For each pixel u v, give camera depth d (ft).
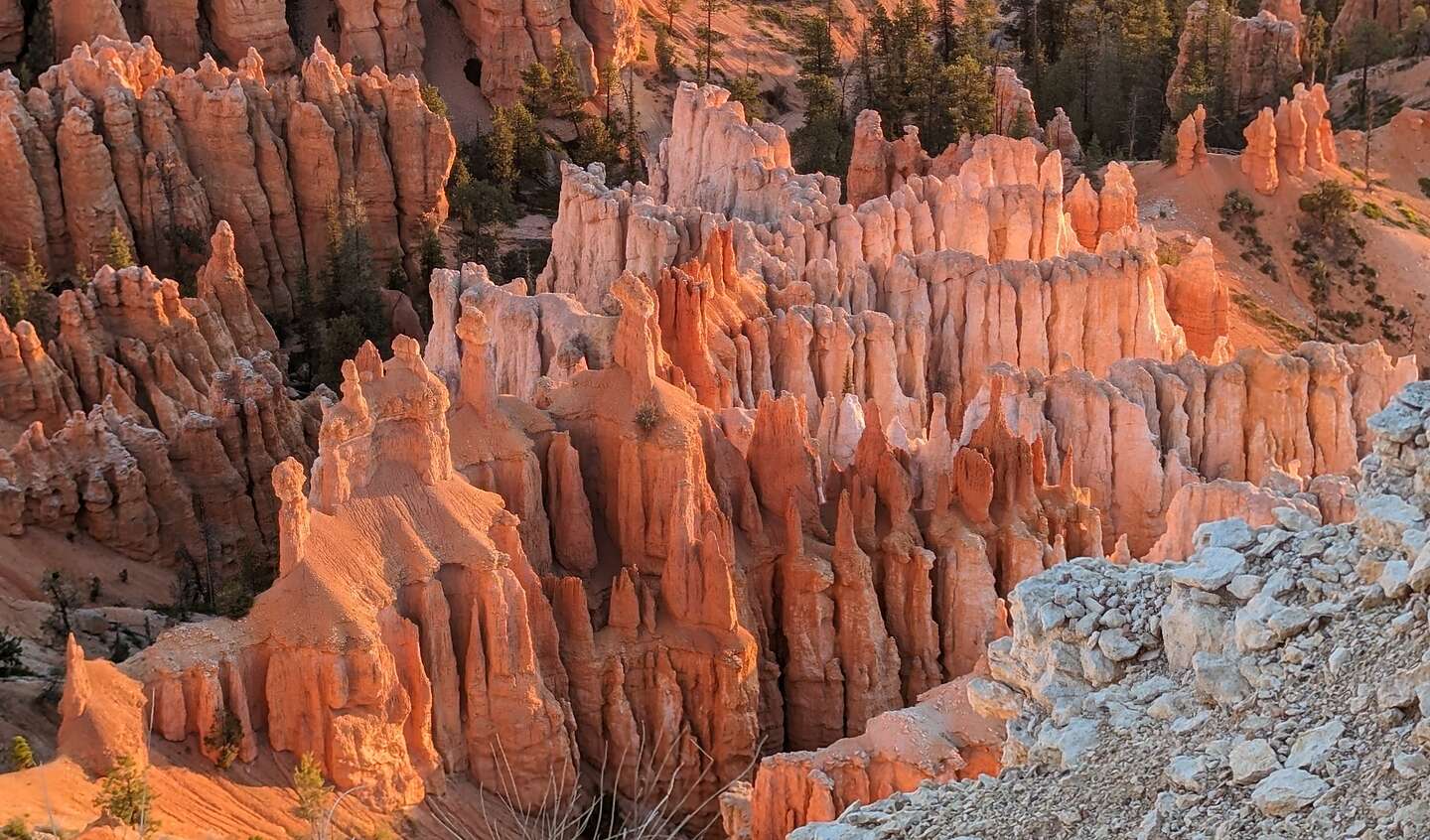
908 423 291.99
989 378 262.47
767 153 366.22
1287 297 433.48
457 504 188.96
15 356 304.50
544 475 206.49
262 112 426.51
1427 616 112.16
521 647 186.19
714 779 198.39
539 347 274.98
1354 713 110.63
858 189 440.04
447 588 185.57
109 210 401.70
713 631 199.00
